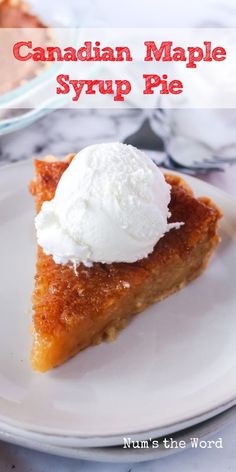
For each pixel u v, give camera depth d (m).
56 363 0.31
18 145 0.43
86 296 0.32
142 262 0.34
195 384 0.30
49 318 0.31
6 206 0.38
